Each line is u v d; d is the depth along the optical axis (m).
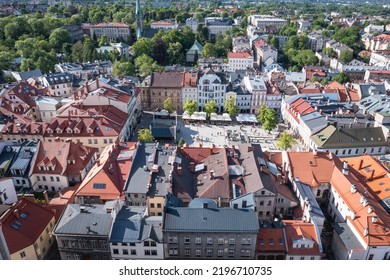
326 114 140.12
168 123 167.00
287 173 102.12
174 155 100.31
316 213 83.56
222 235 71.00
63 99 157.88
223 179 90.81
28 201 79.00
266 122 149.50
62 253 74.69
